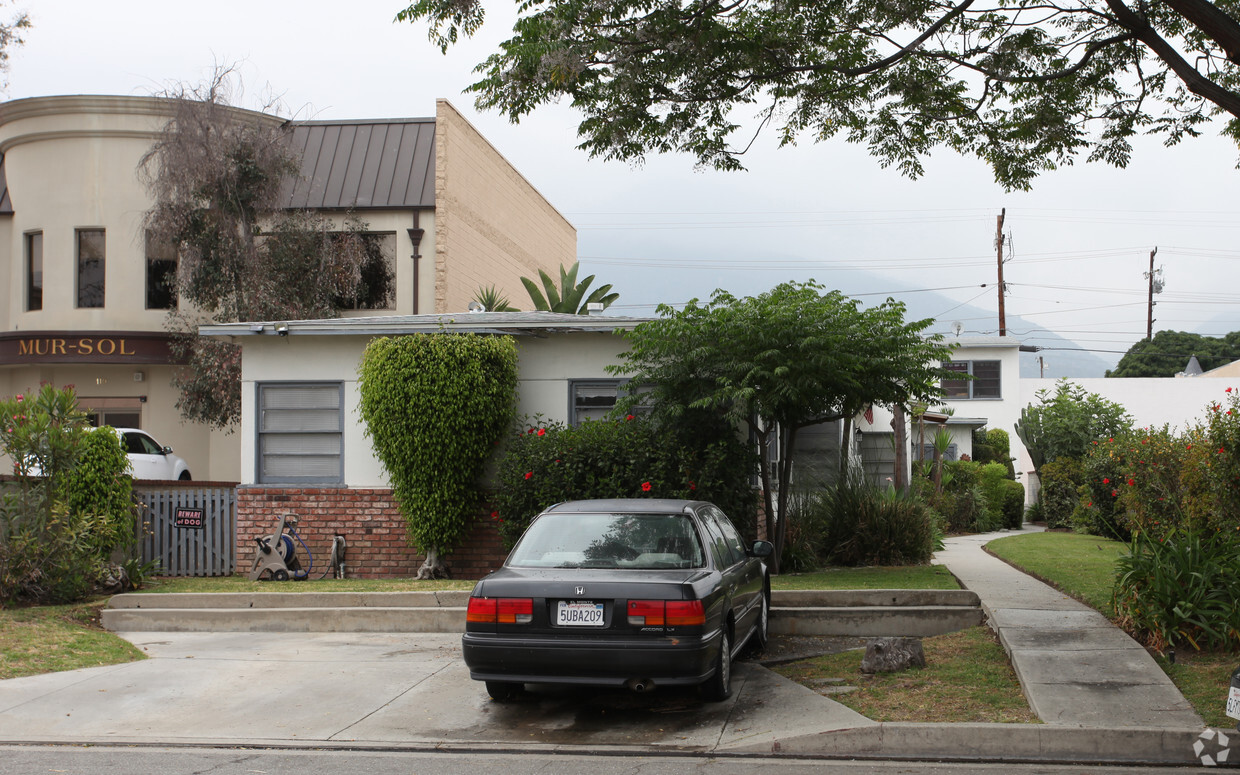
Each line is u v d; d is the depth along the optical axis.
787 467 13.88
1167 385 38.69
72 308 23.81
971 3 10.73
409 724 7.45
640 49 10.44
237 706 7.95
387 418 13.77
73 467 12.32
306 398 15.12
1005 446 33.66
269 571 13.84
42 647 9.69
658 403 13.30
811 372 12.53
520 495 13.29
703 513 8.63
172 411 23.73
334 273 22.88
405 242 24.78
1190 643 8.37
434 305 24.66
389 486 14.80
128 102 23.77
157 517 14.75
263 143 22.14
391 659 9.54
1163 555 8.88
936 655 8.91
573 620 7.13
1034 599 10.71
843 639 10.34
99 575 12.45
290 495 14.82
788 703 7.69
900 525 14.76
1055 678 7.57
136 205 23.84
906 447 23.95
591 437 13.30
